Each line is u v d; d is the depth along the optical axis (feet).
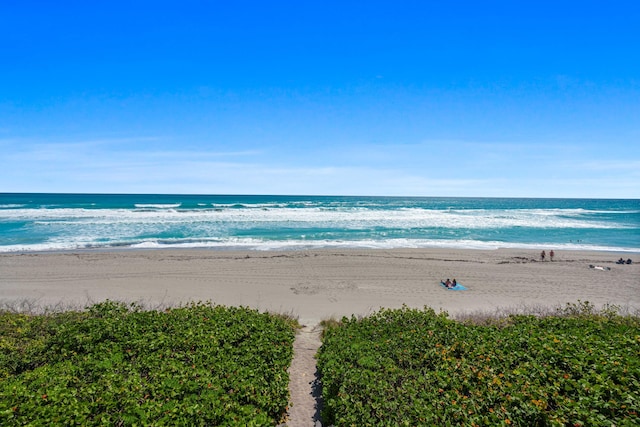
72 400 20.99
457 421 19.56
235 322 35.58
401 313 39.34
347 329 35.73
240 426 19.97
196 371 25.13
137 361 27.66
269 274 73.15
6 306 50.03
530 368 24.11
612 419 18.35
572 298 62.49
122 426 19.74
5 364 27.63
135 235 117.19
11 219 151.64
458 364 25.54
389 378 24.22
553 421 18.11
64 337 30.68
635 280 73.31
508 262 86.28
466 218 186.80
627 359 23.56
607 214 243.40
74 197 443.32
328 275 73.15
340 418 20.79
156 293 61.31
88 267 75.66
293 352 32.27
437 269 78.89
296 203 316.60
